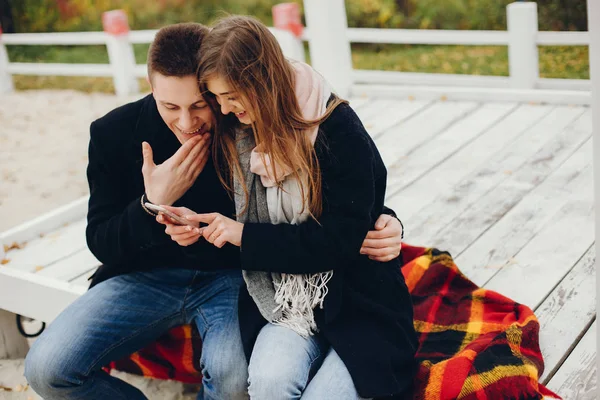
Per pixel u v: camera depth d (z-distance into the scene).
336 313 2.07
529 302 2.76
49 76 11.49
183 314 2.36
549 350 2.48
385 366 2.01
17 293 3.15
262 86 1.92
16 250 3.79
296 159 1.98
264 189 2.13
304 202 2.05
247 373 2.13
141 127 2.29
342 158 2.02
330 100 2.08
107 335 2.23
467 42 5.79
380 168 2.17
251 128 2.11
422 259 2.88
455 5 10.81
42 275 3.37
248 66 1.89
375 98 5.65
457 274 2.82
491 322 2.53
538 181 3.76
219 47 1.91
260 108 1.93
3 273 3.17
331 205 2.06
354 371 2.00
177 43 2.01
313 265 2.05
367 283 2.14
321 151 2.04
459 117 4.91
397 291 2.18
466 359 2.20
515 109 4.90
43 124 8.27
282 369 1.98
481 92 5.14
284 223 2.09
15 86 10.86
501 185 3.78
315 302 2.09
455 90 5.27
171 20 13.30
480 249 3.19
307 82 2.04
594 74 1.61
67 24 14.12
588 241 3.11
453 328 2.53
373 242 2.16
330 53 5.66
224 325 2.23
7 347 3.35
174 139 2.29
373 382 1.98
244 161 2.11
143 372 2.77
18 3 14.14
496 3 10.51
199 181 2.28
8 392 3.09
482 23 10.67
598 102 1.63
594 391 2.26
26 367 2.17
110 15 8.64
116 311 2.27
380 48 11.55
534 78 5.62
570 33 5.37
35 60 13.15
